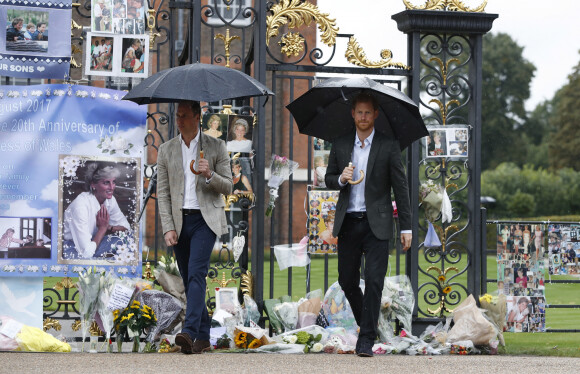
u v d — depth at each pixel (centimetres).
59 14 1023
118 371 785
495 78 7362
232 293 1051
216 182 913
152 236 2306
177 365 829
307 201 1111
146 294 998
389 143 944
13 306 1009
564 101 6694
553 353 1059
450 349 1034
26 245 1009
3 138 1009
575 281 1122
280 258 1098
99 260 1023
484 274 1123
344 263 949
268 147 2833
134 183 1036
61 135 1020
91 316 982
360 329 944
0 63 1009
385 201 941
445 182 1132
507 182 6112
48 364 829
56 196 1017
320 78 1107
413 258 1111
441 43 1138
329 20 1105
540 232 1118
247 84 900
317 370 819
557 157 6688
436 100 1136
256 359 892
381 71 1119
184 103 923
